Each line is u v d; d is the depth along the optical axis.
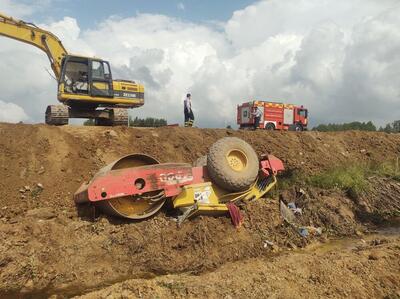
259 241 8.89
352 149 17.81
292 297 6.16
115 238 8.14
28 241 7.74
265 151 14.96
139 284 6.52
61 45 15.84
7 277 6.98
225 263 8.02
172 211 9.37
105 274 7.39
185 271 7.62
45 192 9.95
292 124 31.39
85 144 11.79
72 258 7.61
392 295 6.51
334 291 6.50
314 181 13.10
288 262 7.57
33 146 10.96
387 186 13.48
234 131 15.48
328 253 8.34
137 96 15.73
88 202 8.76
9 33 15.05
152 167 8.83
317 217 10.69
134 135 12.94
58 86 14.73
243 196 9.92
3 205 9.33
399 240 9.38
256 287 6.42
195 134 14.14
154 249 8.07
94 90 14.84
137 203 8.92
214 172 9.41
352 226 10.70
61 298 6.61
